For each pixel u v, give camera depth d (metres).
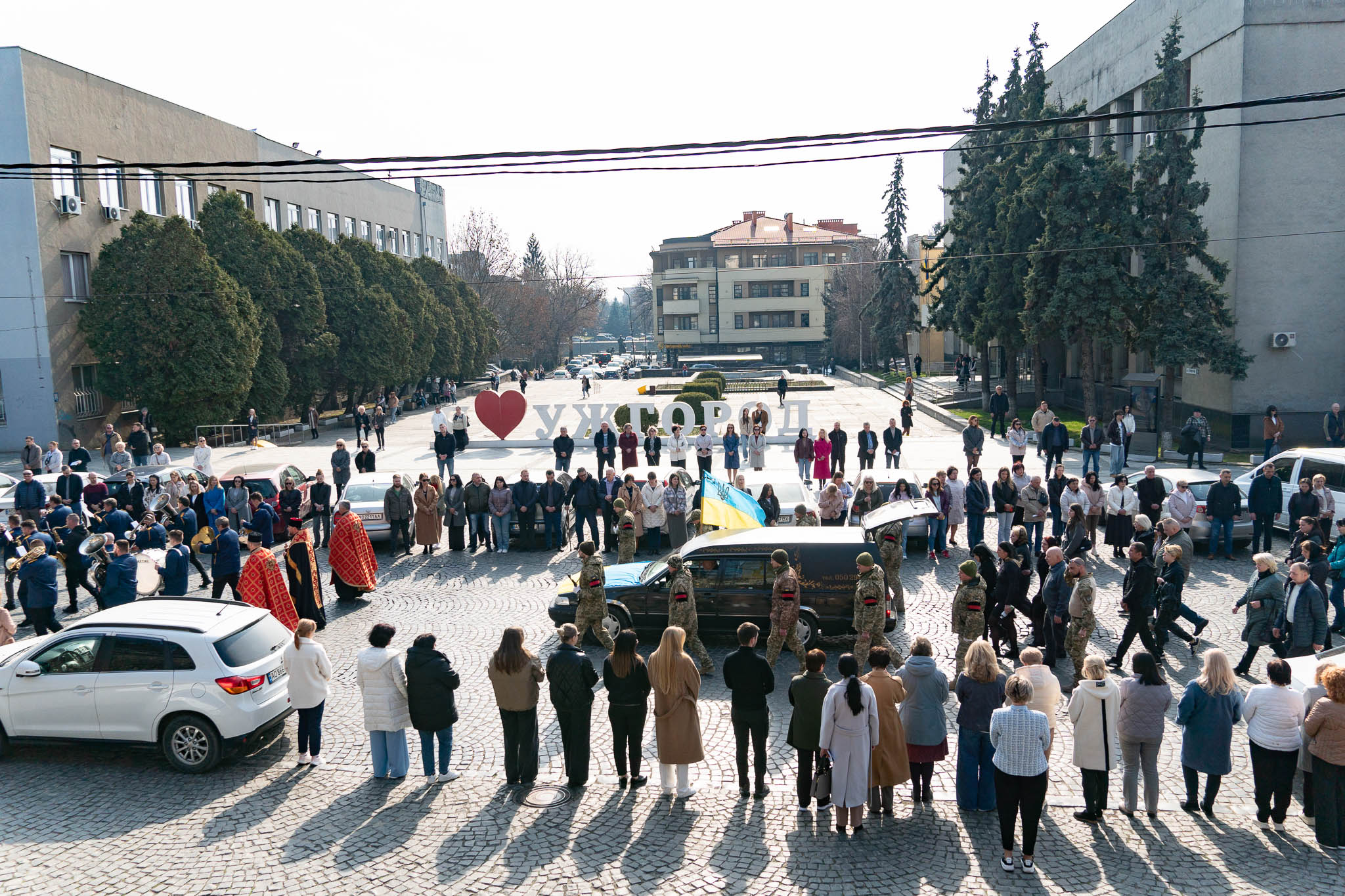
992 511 22.33
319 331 44.53
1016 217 37.16
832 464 25.78
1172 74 30.67
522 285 88.44
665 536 20.83
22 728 9.60
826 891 6.96
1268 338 31.20
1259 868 7.22
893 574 13.65
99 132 38.28
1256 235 30.88
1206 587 15.40
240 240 40.56
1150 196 31.34
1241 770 9.07
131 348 35.88
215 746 9.25
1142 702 7.95
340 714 10.94
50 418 36.03
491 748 9.91
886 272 67.81
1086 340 33.97
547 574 17.41
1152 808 8.09
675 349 102.38
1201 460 26.58
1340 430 26.23
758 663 8.38
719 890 6.98
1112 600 14.88
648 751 9.69
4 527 16.58
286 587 13.42
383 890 7.08
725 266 101.19
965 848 7.59
